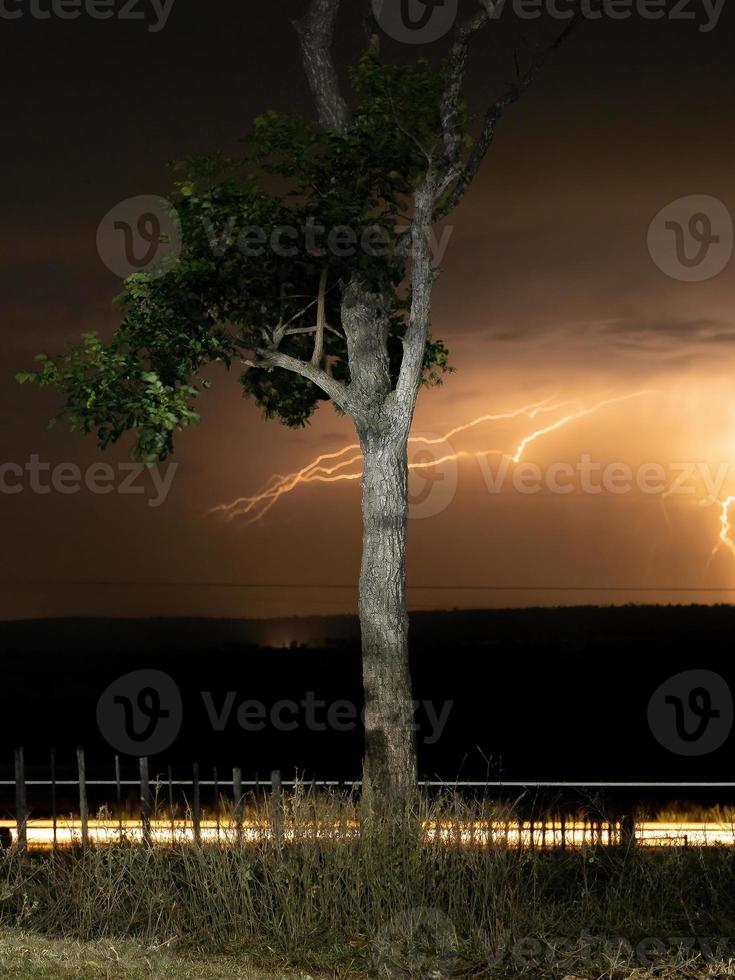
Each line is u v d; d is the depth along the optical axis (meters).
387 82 13.48
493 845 10.78
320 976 9.10
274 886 10.39
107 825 12.73
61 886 10.62
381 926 9.80
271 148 13.64
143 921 10.13
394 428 13.70
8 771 27.39
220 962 9.22
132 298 13.84
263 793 11.93
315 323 15.55
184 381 13.82
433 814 11.16
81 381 13.28
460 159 14.03
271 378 15.91
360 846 10.67
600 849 11.49
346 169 13.64
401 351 15.72
